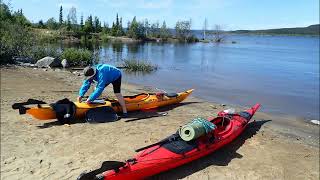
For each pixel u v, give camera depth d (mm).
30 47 24906
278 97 17297
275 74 27078
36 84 15438
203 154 7645
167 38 95875
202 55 43938
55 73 19734
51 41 50125
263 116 12836
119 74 10273
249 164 7801
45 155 7559
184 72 25359
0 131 8812
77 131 9109
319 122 12406
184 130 7328
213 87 19203
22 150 7750
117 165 5996
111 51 44344
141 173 6430
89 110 9922
